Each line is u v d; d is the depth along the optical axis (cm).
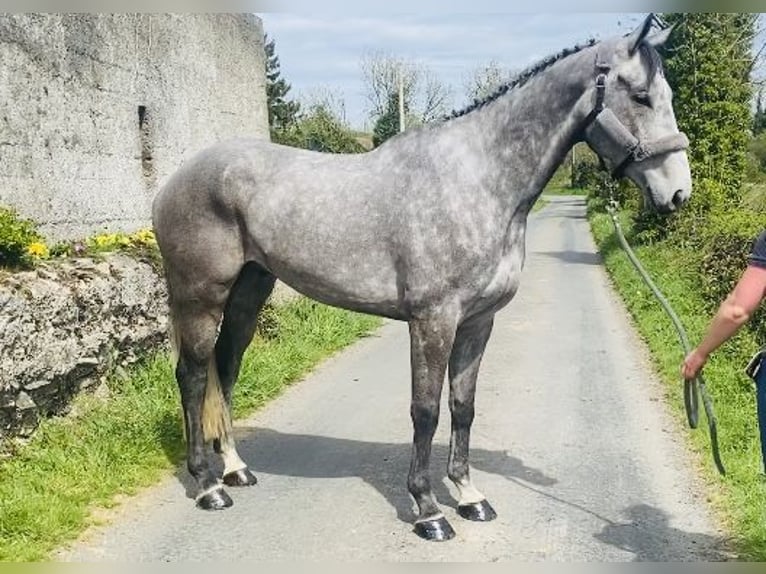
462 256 405
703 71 1659
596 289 1433
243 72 1070
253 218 449
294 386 766
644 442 588
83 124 728
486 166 412
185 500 480
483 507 452
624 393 730
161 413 589
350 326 1024
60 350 551
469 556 409
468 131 420
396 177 423
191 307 472
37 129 664
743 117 1670
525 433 613
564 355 895
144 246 731
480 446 582
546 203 4512
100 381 608
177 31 893
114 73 775
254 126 1105
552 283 1516
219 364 509
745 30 1756
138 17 816
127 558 405
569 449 575
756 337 802
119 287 635
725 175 1661
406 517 457
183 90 905
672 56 1688
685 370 346
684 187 392
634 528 441
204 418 480
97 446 522
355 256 427
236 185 453
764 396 326
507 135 411
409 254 412
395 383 781
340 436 611
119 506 468
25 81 649
